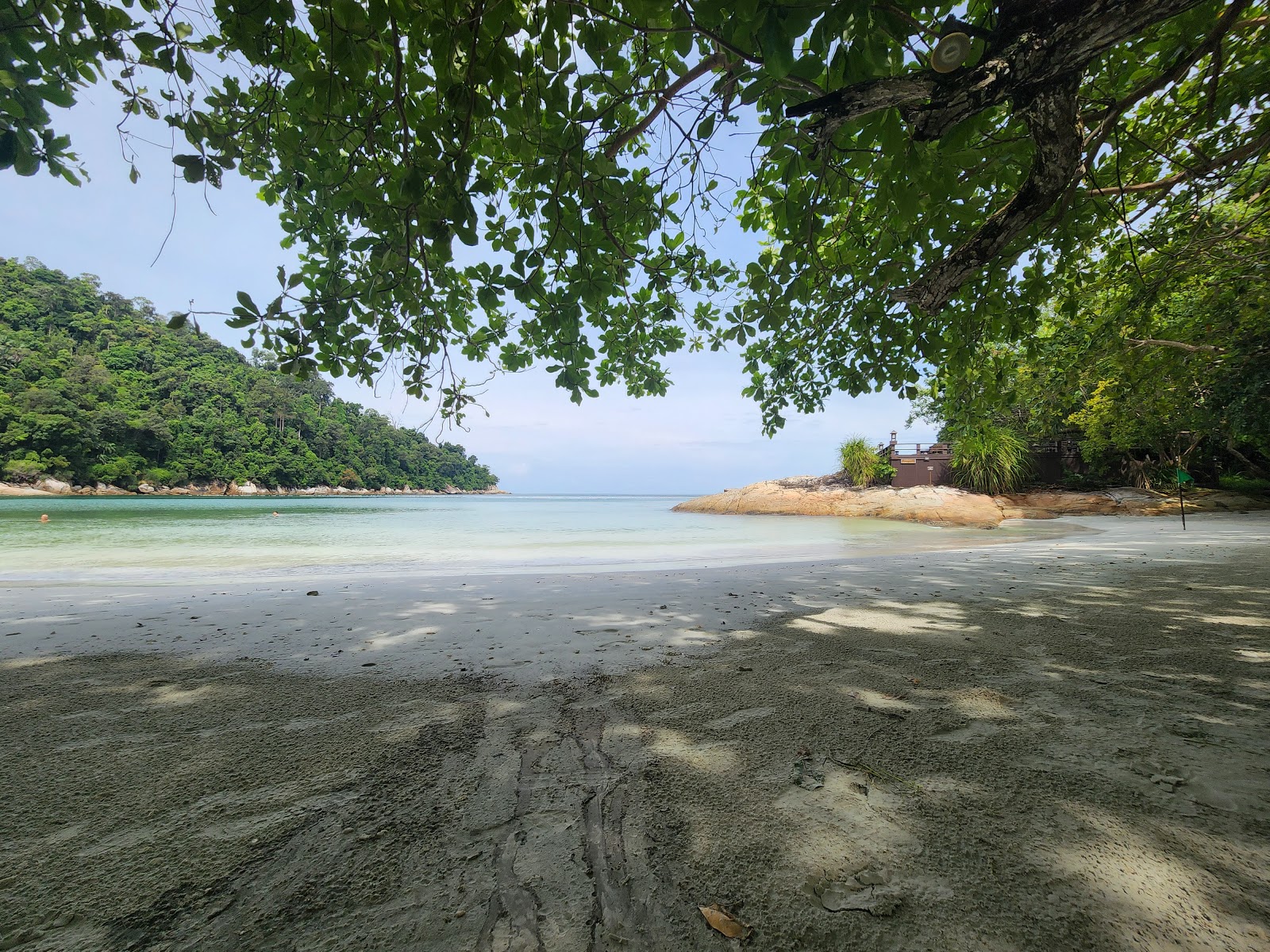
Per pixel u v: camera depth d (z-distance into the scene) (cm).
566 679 282
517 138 307
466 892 127
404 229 336
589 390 422
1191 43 347
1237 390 1215
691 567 823
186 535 1399
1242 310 599
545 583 623
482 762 191
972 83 205
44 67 266
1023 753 192
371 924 117
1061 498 2011
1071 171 263
